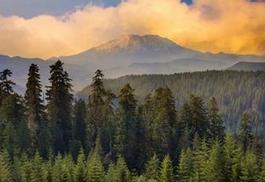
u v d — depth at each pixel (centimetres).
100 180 8019
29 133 9750
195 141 9775
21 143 9506
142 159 10119
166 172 8212
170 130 10400
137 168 10019
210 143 10012
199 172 8181
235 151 8250
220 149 8156
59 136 10294
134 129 10306
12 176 8081
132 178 8425
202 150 8794
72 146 10219
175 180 8506
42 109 10350
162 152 10156
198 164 8350
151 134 10312
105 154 10344
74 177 8019
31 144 9725
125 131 10169
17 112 10469
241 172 7956
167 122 10412
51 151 9162
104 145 10425
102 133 10438
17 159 8562
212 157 8069
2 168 7906
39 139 9869
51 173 8019
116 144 10275
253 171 8031
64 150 10231
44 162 8794
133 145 10194
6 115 10238
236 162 8038
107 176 8219
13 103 10394
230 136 8475
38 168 7988
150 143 10269
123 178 8194
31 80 10312
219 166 8006
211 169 8012
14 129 9688
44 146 9838
